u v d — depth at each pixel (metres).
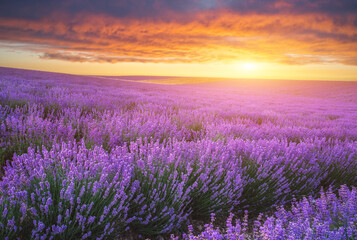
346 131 7.68
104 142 3.86
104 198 1.96
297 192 3.24
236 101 23.12
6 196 1.79
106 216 1.97
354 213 2.21
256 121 9.16
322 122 10.24
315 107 23.34
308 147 4.45
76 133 4.40
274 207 2.99
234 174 2.89
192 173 2.88
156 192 2.40
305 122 9.66
